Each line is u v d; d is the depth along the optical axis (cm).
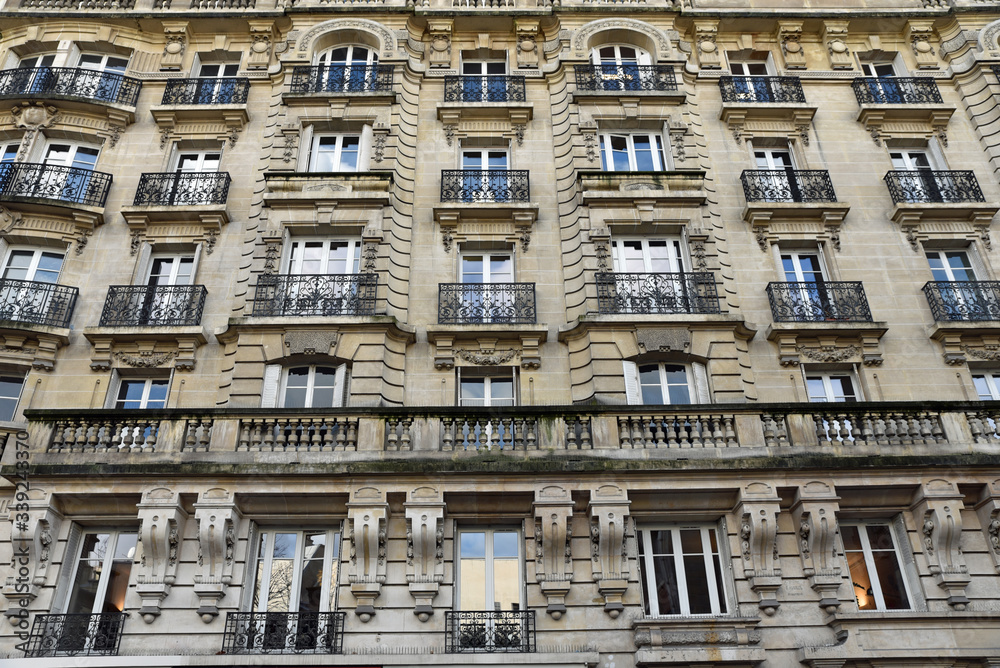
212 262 1938
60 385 1756
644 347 1775
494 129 2180
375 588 1443
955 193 2061
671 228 1995
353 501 1482
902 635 1416
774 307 1859
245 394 1708
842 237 2000
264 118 2202
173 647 1410
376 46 2327
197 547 1484
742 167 2125
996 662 1398
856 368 1827
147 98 2227
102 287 1897
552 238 1986
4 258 1938
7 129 2089
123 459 1506
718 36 2391
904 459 1517
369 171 2008
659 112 2183
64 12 2291
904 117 2211
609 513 1477
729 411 1581
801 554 1501
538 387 1766
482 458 1507
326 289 1850
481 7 2388
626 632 1434
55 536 1502
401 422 1561
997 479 1530
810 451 1534
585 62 2258
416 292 1895
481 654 1386
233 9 2372
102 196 2016
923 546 1519
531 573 1487
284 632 1430
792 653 1422
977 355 1822
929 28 2377
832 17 2361
